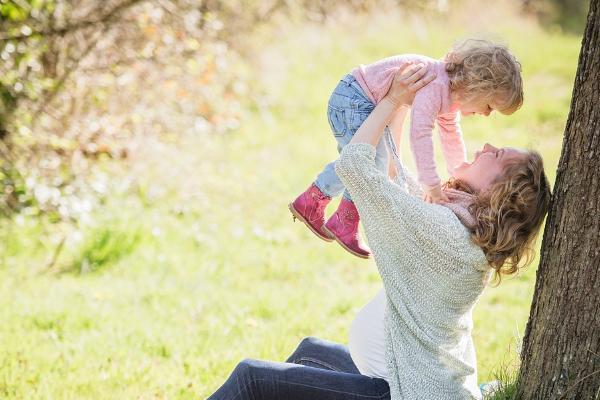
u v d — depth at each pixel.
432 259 4.82
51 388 7.19
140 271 10.97
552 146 18.25
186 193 14.13
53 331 8.72
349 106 5.52
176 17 15.57
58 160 13.12
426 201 5.20
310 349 5.80
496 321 9.26
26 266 10.98
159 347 8.22
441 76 5.18
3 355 7.93
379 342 5.24
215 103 17.84
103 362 7.85
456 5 29.94
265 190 14.88
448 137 5.63
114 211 12.70
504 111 5.24
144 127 15.18
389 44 25.50
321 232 5.70
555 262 4.75
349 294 10.41
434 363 4.93
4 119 12.22
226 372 7.64
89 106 13.91
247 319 9.21
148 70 15.09
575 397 4.70
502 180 4.84
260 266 11.45
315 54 23.95
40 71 12.91
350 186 4.90
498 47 5.15
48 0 12.23
